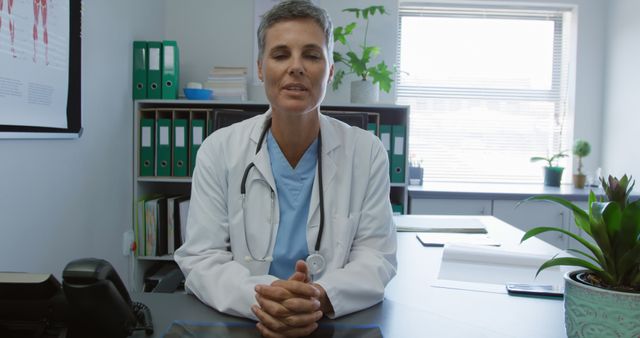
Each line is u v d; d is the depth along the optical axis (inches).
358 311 34.9
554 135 134.0
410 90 132.3
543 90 133.3
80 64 74.6
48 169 68.9
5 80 56.8
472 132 133.0
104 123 86.7
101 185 86.2
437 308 35.8
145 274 105.4
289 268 43.4
